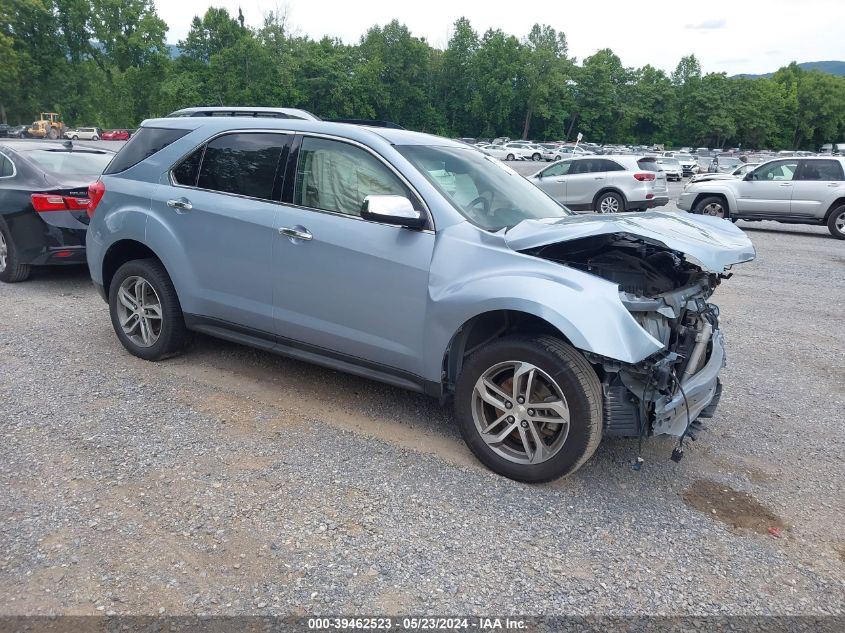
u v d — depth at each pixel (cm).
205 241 451
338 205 403
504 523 319
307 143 421
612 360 319
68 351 525
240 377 485
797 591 282
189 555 283
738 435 439
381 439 398
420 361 378
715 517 337
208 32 8069
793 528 331
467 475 361
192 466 356
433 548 296
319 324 412
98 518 305
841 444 432
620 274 372
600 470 378
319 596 262
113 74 8881
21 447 367
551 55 10481
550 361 331
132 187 489
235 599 258
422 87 9762
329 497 332
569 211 467
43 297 693
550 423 345
